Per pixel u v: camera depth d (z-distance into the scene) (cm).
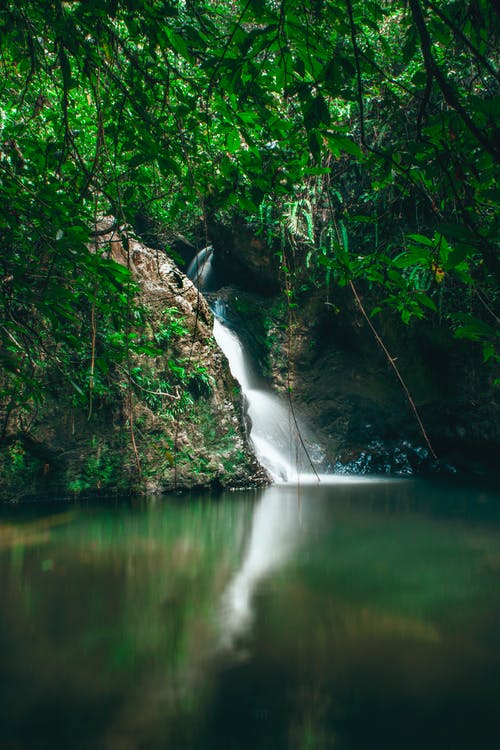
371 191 864
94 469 695
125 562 408
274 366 1211
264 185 225
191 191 251
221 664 236
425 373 1102
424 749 177
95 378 635
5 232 222
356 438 1160
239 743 178
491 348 150
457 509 688
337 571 391
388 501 754
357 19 177
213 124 260
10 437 642
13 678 223
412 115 605
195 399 795
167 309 773
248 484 823
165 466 742
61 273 241
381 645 258
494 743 179
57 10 186
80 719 193
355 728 187
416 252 155
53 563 403
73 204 214
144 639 263
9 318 254
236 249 1196
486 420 1058
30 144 231
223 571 386
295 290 1180
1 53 229
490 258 117
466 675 228
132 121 231
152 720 193
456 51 408
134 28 185
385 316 1087
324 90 162
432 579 370
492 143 120
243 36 161
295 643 260
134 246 783
